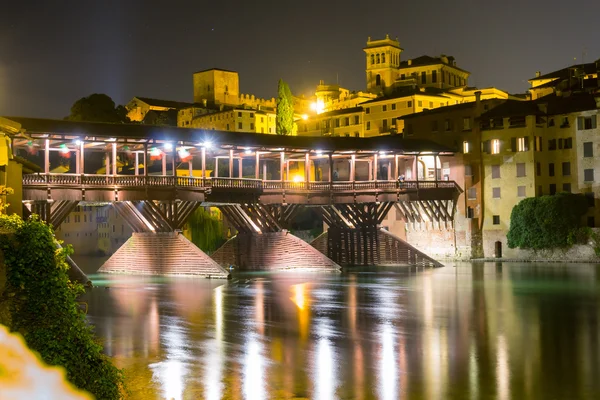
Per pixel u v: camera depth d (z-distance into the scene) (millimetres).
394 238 82625
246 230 80312
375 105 138500
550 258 85125
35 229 16766
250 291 56594
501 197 89000
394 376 27797
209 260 67875
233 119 166500
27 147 66375
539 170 87562
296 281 64938
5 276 16078
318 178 106250
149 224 71375
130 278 68000
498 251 89375
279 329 38438
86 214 120062
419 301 50094
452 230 91688
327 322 40781
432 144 90812
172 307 47000
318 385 26453
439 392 25453
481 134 90312
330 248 87438
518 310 45469
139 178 65375
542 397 24781
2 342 14547
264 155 81438
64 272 17031
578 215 84438
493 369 28875
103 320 41438
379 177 100625
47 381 14688
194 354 31844
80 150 63781
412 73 163625
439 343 34406
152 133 67125
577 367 29141
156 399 24625
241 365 29688
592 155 84750
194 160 120938
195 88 191125
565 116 86938
